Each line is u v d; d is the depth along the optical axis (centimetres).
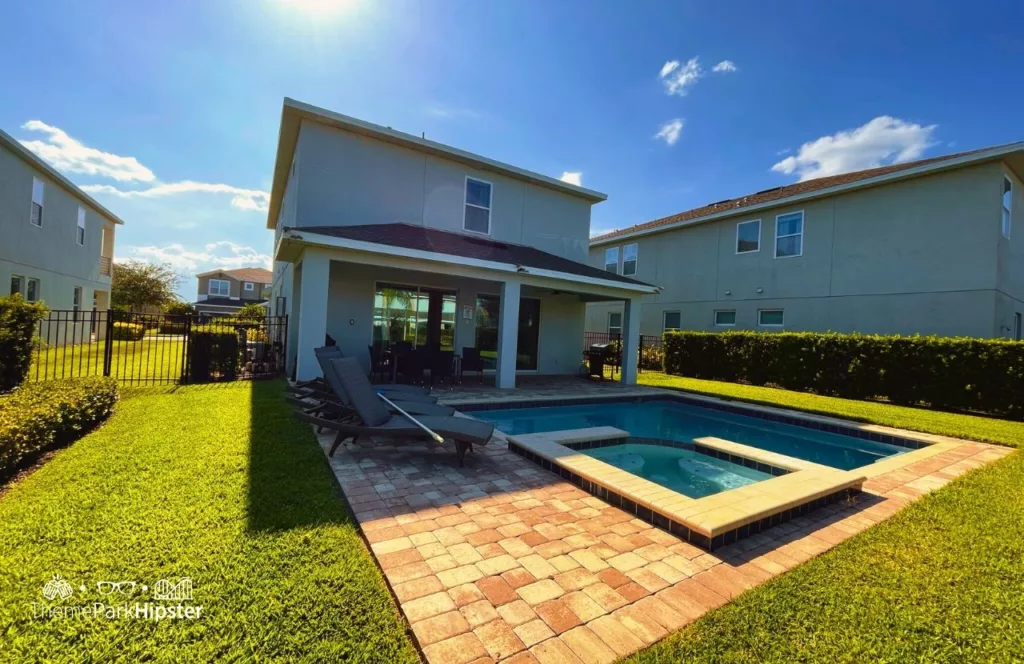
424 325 1309
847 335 1229
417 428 494
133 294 3538
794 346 1334
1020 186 1345
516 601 251
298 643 207
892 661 212
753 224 1752
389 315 1245
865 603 257
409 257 934
